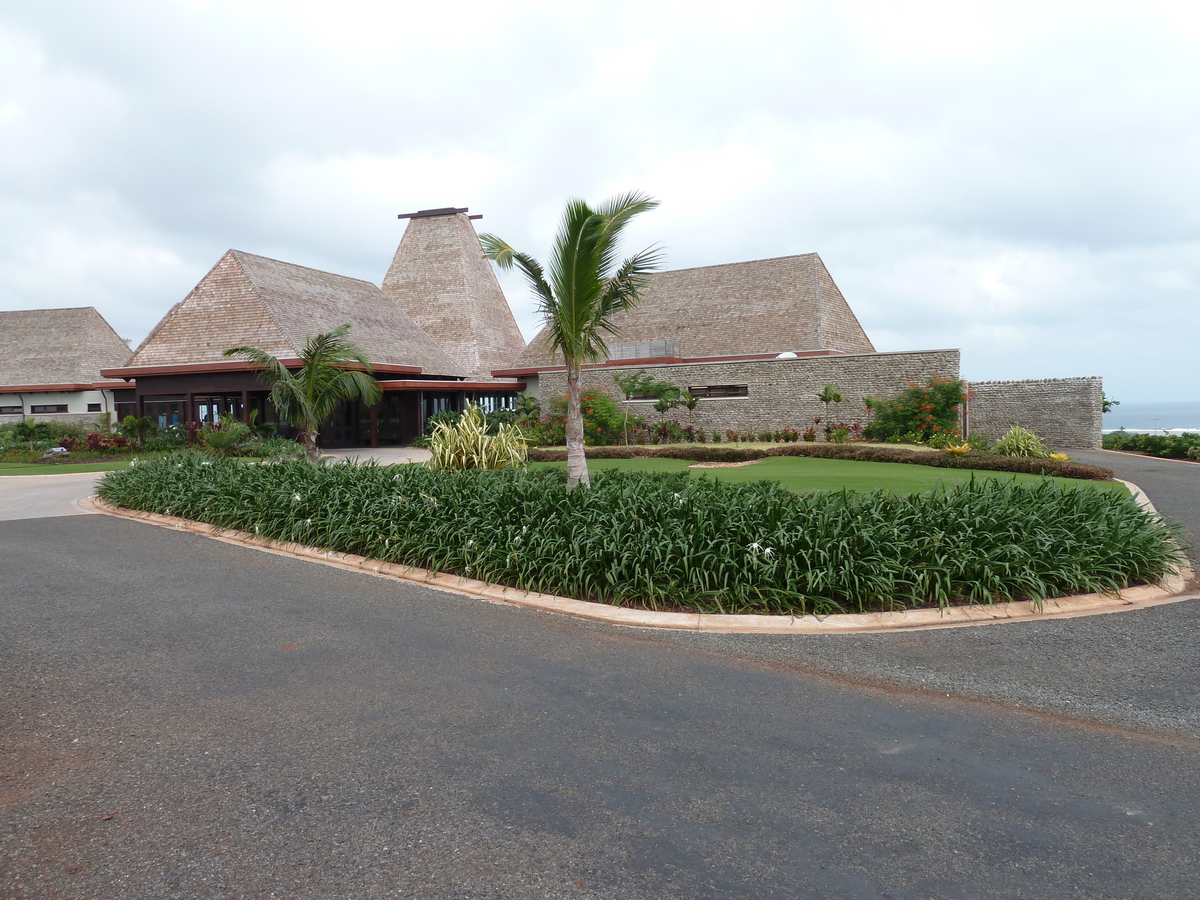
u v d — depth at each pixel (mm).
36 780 3498
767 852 2883
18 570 8219
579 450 10633
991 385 29047
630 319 36844
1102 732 3969
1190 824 3068
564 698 4484
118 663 5141
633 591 6605
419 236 44656
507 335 44719
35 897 2627
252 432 27469
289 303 31734
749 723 4109
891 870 2764
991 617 6062
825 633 5809
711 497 8336
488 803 3258
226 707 4363
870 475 14602
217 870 2791
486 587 7324
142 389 30438
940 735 3949
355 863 2830
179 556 9023
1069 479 15039
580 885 2682
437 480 10273
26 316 43531
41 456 26406
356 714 4250
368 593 7219
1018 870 2760
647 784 3424
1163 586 6809
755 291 35562
